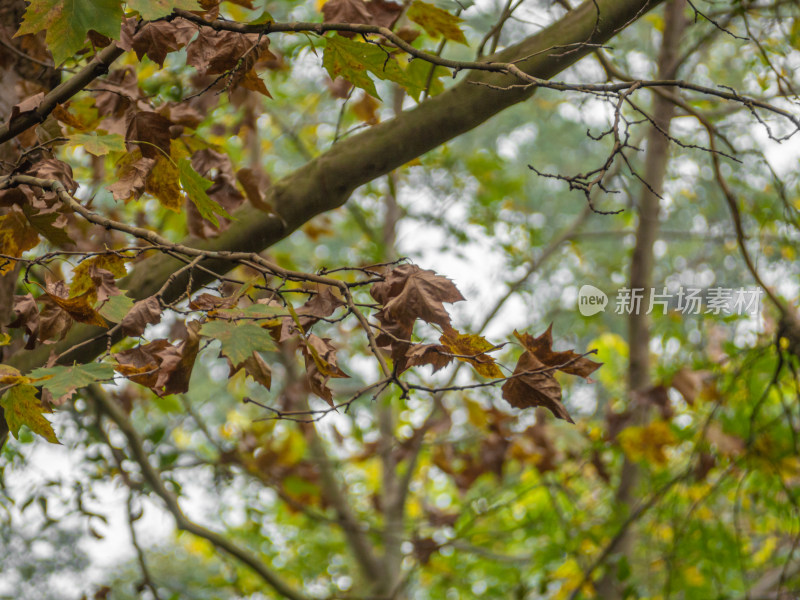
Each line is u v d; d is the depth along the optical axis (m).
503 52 6.09
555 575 10.97
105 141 5.70
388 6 6.07
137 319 5.56
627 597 9.41
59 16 5.54
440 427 11.48
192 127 6.17
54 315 5.70
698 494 10.86
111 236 6.59
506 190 13.60
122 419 8.39
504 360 11.86
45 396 5.63
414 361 5.54
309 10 9.12
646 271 9.77
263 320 5.55
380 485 14.42
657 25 8.75
